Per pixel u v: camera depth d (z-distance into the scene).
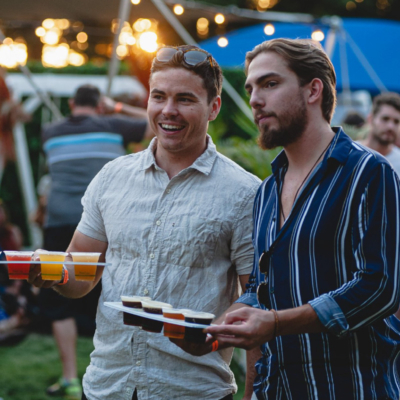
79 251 2.83
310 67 2.22
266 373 2.33
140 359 2.54
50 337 6.91
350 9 18.80
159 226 2.59
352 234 2.11
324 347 2.16
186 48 2.61
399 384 2.22
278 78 2.23
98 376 2.62
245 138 9.40
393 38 10.84
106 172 2.77
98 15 8.22
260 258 2.29
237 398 4.81
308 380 2.18
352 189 2.11
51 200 5.51
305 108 2.24
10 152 8.36
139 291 2.57
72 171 5.51
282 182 2.39
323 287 2.14
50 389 5.08
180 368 2.53
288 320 2.04
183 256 2.55
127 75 9.70
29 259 2.46
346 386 2.13
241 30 10.68
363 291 2.03
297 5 18.36
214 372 2.58
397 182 2.11
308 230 2.15
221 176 2.63
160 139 2.62
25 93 8.82
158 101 2.61
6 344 6.27
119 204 2.67
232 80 9.56
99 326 2.66
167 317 2.20
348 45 10.59
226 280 2.62
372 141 5.42
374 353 2.16
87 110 5.68
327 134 2.29
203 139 2.67
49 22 9.06
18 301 6.21
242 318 2.05
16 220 9.56
